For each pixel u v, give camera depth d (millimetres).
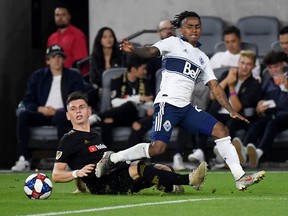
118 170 24938
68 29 47875
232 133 39438
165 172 24547
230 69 39719
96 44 43656
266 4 51719
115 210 21250
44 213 20891
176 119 26094
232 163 25766
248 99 39656
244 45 44062
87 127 25391
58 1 54969
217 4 52000
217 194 25859
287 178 33250
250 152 39188
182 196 24750
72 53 47656
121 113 40094
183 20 26375
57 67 41125
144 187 25172
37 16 51562
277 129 39594
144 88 40781
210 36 49125
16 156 49125
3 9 48656
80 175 24516
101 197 24406
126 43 25297
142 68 40719
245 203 22734
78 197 24641
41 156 45969
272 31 49594
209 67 26469
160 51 25953
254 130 39594
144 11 52312
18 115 41000
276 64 40094
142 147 25484
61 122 40094
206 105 39469
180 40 26297
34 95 41406
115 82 40906
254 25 49750
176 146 39500
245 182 25547
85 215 20406
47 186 24359
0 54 48281
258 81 39969
